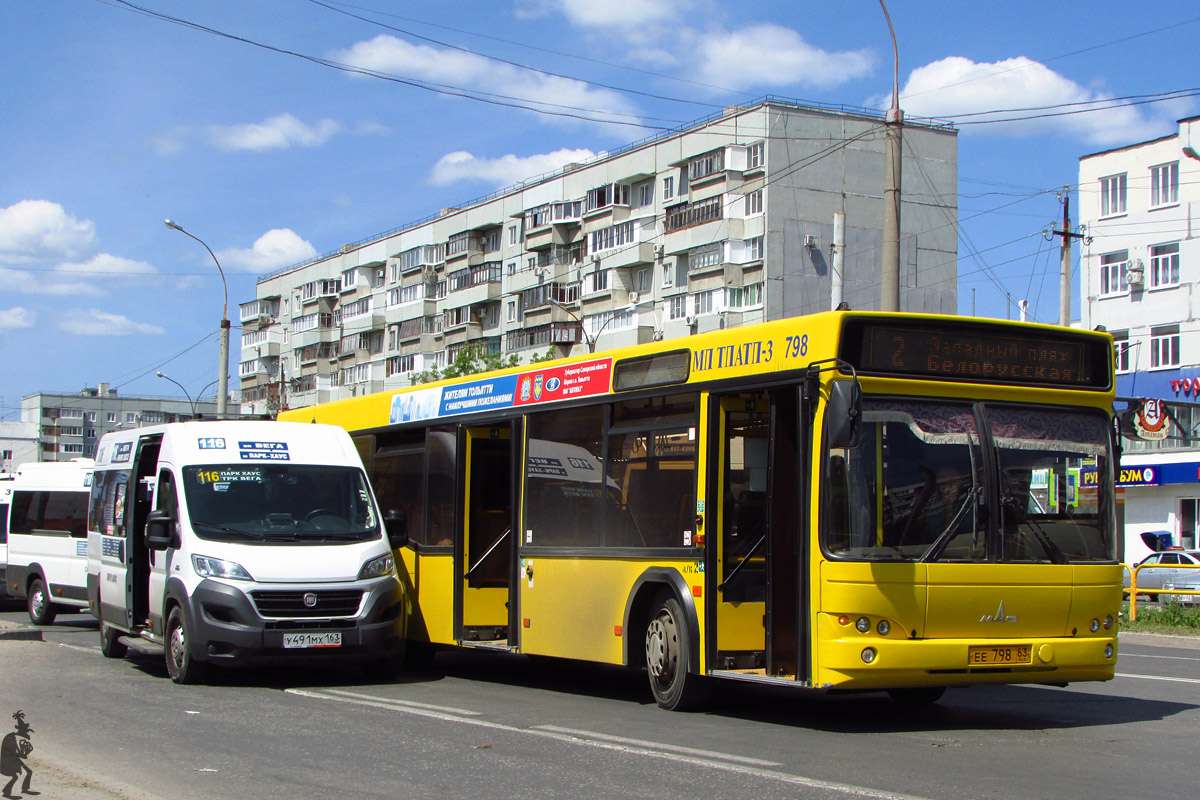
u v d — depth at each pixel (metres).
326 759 8.24
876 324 9.42
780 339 9.85
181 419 16.22
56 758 7.96
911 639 9.09
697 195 56.88
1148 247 44.88
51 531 21.89
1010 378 9.80
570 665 15.73
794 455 10.11
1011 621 9.36
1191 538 40.47
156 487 14.04
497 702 11.49
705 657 10.20
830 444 9.02
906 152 57.12
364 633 12.66
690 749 8.57
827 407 9.23
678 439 10.75
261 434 14.10
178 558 12.99
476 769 7.85
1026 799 6.88
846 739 9.13
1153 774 7.69
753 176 54.31
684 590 10.44
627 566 11.20
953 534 9.31
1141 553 41.84
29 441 120.62
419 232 78.00
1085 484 9.92
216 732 9.45
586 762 8.08
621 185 62.09
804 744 8.88
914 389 9.48
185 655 12.55
